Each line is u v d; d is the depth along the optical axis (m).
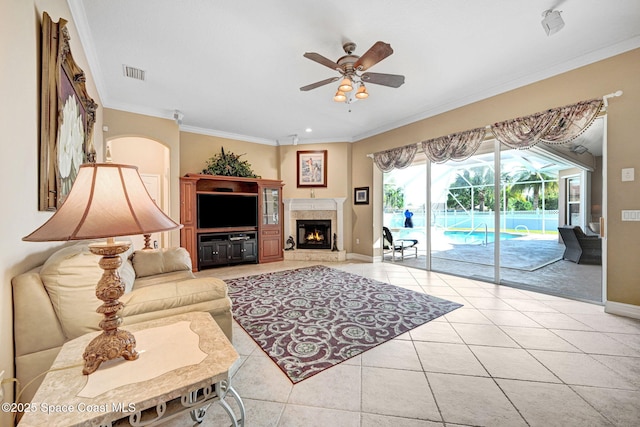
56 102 1.56
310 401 1.60
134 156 5.48
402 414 1.49
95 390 0.90
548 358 2.02
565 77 3.06
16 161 1.20
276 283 4.07
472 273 4.64
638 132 2.64
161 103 4.14
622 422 1.42
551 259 5.62
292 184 6.28
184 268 2.94
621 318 2.70
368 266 5.29
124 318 1.51
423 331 2.48
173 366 1.04
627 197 2.71
